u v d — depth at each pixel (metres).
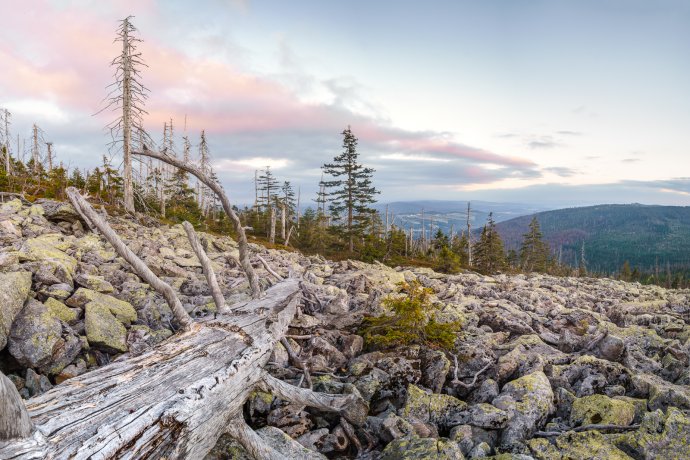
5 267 6.82
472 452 4.92
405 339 8.12
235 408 4.26
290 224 54.59
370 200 43.81
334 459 5.14
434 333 8.32
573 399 6.17
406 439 4.91
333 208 45.19
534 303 14.91
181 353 4.42
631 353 8.59
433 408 5.96
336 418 5.86
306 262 22.55
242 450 4.59
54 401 3.15
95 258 10.52
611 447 4.67
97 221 5.02
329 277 17.00
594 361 7.24
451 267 39.25
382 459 4.77
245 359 4.57
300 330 8.57
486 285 19.42
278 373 6.81
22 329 5.39
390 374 6.89
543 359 7.65
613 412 5.52
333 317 9.41
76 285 7.74
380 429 5.49
